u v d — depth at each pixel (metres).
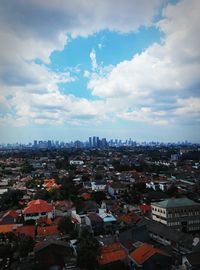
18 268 61.50
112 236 80.81
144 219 90.81
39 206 102.06
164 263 58.53
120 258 62.16
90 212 100.81
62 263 63.03
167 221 89.50
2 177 197.88
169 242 74.88
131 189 145.38
